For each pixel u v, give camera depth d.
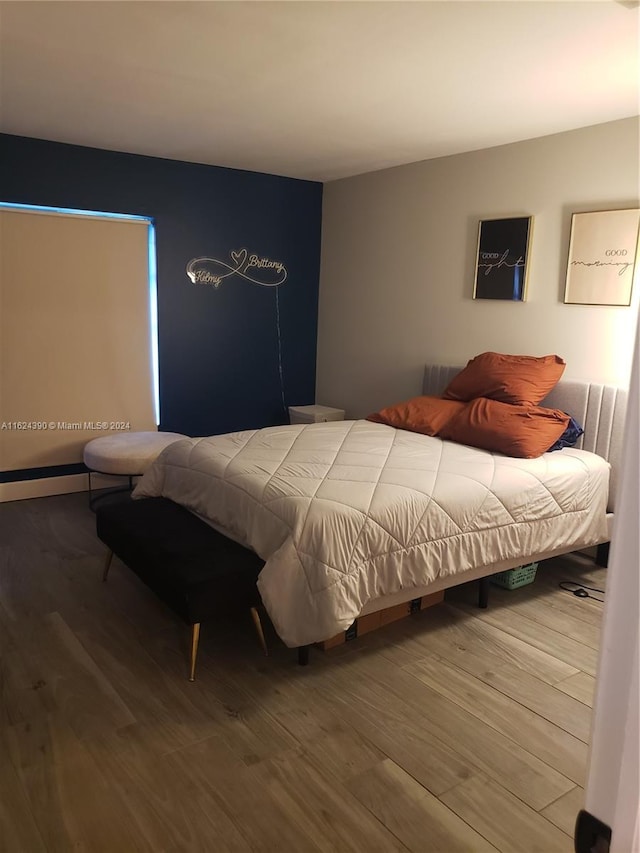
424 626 2.94
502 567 3.03
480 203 4.23
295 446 3.33
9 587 3.21
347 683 2.49
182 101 3.33
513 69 2.75
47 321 4.43
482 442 3.39
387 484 2.74
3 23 2.41
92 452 4.27
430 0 2.14
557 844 1.77
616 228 3.50
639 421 0.75
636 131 3.39
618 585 0.79
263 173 5.18
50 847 1.73
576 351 3.78
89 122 3.76
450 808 1.89
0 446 4.40
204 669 2.55
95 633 2.80
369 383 5.27
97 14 2.32
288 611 2.41
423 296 4.71
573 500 3.17
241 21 2.35
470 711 2.34
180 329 5.05
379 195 4.97
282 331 5.59
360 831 1.80
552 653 2.73
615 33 2.37
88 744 2.12
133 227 4.67
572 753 2.13
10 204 4.23
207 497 2.97
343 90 3.09
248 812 1.85
